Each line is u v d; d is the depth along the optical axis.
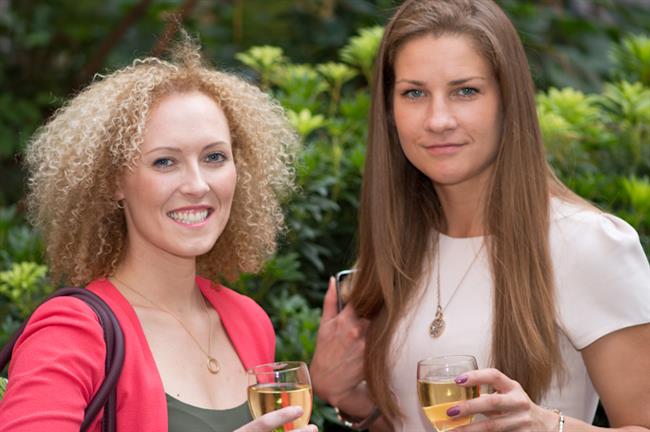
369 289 3.00
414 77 2.76
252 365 2.78
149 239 2.59
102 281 2.64
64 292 2.46
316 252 3.89
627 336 2.64
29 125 6.47
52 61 7.29
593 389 2.83
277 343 3.60
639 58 4.75
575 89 5.83
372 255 3.02
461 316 2.82
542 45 5.81
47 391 2.23
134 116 2.53
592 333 2.64
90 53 7.21
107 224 2.67
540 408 2.46
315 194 3.96
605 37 6.32
